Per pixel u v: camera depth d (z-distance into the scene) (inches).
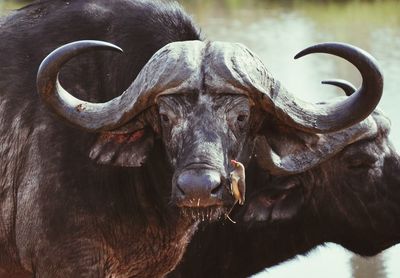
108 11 849.5
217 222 1027.9
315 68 2160.4
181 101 741.9
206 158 717.3
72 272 823.7
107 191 824.3
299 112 772.6
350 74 2071.9
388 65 2123.5
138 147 792.9
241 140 751.1
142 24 844.0
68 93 783.1
